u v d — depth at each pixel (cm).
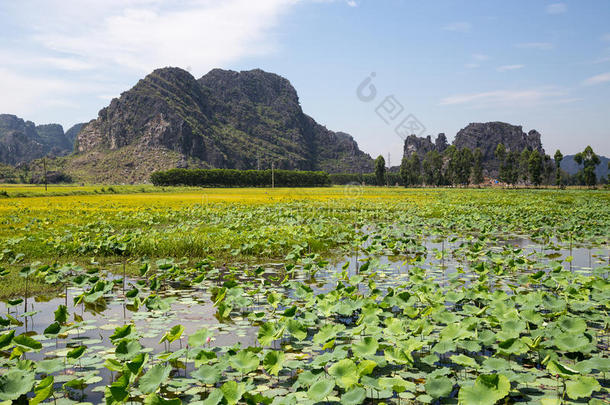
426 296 618
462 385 378
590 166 9838
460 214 2234
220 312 570
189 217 2106
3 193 4822
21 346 423
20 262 977
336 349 424
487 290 631
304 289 664
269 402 328
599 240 1336
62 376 418
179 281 848
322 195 5328
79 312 641
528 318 519
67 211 2512
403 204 3173
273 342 508
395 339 468
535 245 1312
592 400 331
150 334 536
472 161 11838
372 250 1059
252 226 1627
